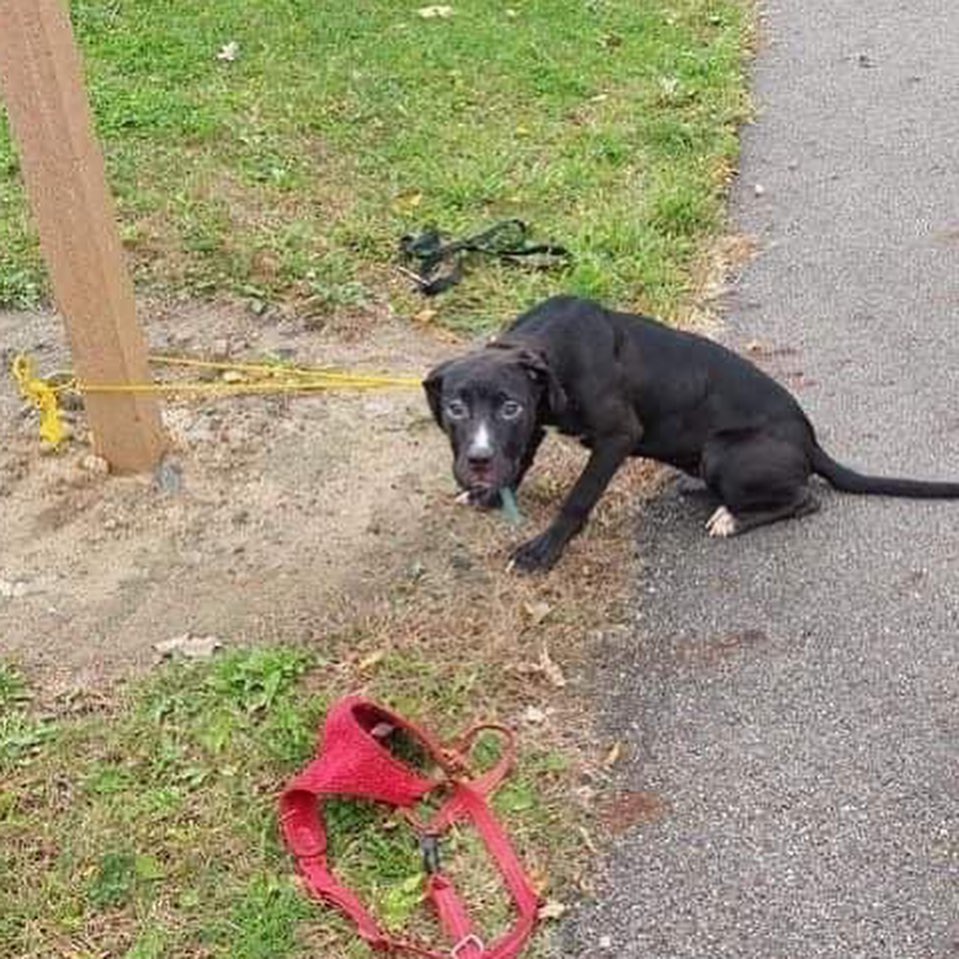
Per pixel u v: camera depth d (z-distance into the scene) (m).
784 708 1.47
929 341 2.08
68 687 1.52
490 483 1.51
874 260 2.30
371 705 1.40
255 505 1.77
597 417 1.62
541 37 3.12
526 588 1.63
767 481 1.68
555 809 1.36
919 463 1.82
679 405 1.67
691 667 1.53
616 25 3.21
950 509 1.72
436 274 2.24
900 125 2.75
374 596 1.63
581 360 1.61
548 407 1.57
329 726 1.37
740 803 1.37
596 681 1.51
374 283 2.23
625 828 1.34
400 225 2.39
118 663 1.55
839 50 3.11
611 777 1.40
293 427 1.90
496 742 1.43
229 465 1.83
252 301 2.19
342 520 1.74
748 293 2.23
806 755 1.41
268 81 2.93
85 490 1.79
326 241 2.34
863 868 1.30
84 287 1.71
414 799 1.35
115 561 1.70
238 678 1.51
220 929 1.25
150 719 1.47
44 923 1.27
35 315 2.20
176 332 2.13
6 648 1.58
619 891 1.28
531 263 2.26
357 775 1.33
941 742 1.42
